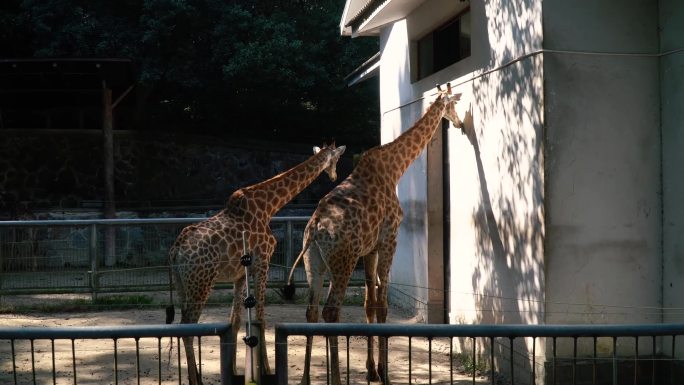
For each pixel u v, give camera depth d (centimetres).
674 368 574
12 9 1723
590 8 569
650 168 579
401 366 697
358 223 612
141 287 1061
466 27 753
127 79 1461
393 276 1002
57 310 995
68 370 678
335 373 586
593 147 570
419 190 870
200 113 1869
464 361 713
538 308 572
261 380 431
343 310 1001
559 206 564
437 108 712
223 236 588
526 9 586
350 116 1866
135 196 1589
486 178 675
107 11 1630
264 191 634
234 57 1555
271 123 1880
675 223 564
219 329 408
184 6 1512
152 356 727
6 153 1546
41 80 1502
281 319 916
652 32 577
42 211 1509
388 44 1020
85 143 1574
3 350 750
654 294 579
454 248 771
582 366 575
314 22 1672
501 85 636
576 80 568
